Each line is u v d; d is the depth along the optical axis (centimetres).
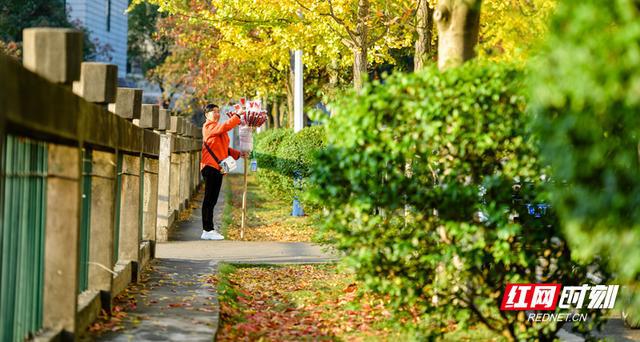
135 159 1722
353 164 1105
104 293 1361
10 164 924
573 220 902
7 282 916
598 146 868
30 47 977
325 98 1280
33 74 846
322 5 2564
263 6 2869
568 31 832
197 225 2988
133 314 1399
